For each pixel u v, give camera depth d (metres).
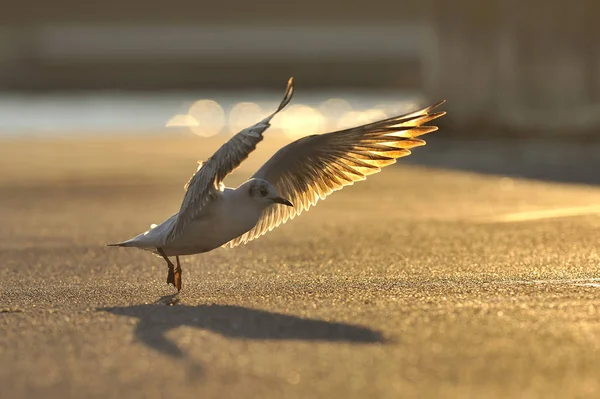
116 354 7.98
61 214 18.50
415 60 86.19
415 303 9.71
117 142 34.03
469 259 12.77
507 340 8.14
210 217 9.66
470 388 6.91
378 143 10.12
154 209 19.06
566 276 11.30
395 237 14.97
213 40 113.56
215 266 12.71
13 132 38.66
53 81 73.62
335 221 16.94
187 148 31.62
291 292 10.62
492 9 31.06
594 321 8.77
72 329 8.91
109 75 76.06
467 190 20.77
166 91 70.12
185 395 6.89
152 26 118.56
